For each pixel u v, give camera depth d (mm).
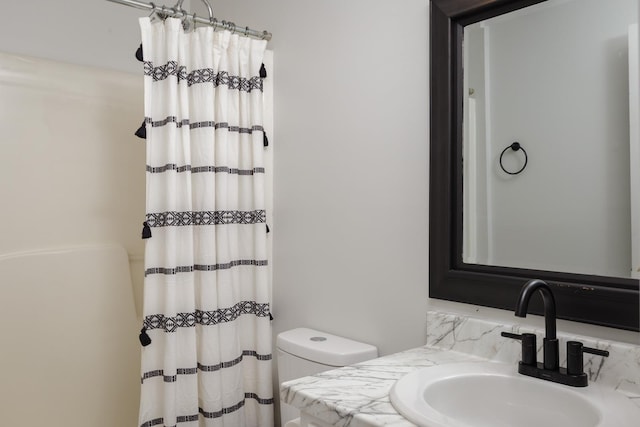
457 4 1346
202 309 1707
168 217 1640
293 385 1094
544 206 1203
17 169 2006
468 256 1351
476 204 1331
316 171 1827
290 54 1939
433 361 1265
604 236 1104
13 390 1846
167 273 1635
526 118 1232
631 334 1064
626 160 1068
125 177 2293
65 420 1951
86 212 2176
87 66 2232
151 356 1663
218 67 1774
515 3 1244
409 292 1511
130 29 2438
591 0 1119
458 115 1361
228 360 1766
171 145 1649
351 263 1695
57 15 2229
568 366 1068
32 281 1933
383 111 1582
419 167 1477
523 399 1089
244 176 1871
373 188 1617
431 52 1414
